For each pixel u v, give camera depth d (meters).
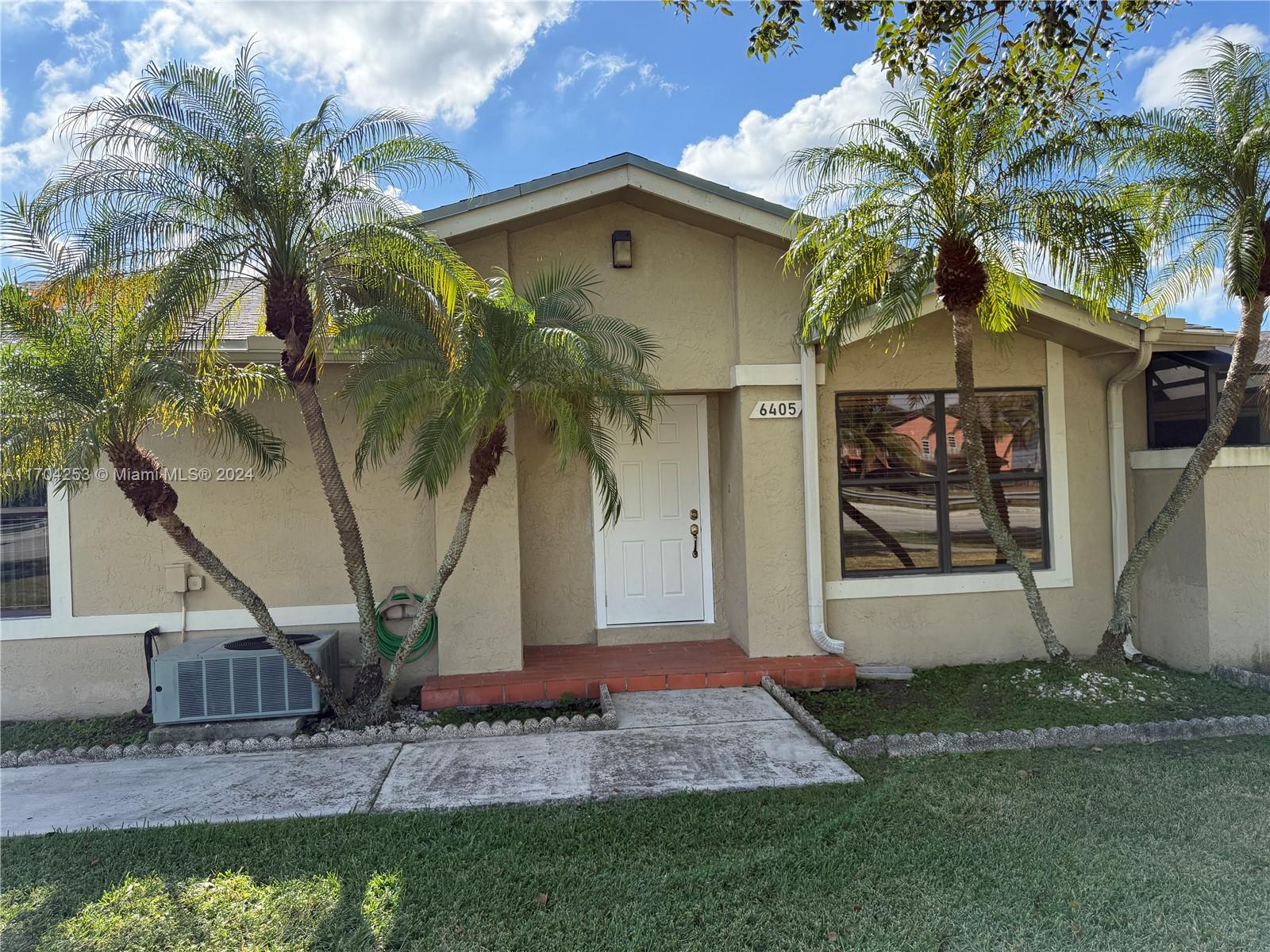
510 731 5.87
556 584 8.06
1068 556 7.78
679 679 6.88
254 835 4.22
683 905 3.44
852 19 5.14
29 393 5.18
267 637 5.97
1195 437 7.79
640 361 6.44
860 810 4.32
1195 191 6.33
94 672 6.85
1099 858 3.73
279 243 5.45
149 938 3.30
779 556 7.39
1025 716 5.98
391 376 5.82
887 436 7.74
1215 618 6.95
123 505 6.90
